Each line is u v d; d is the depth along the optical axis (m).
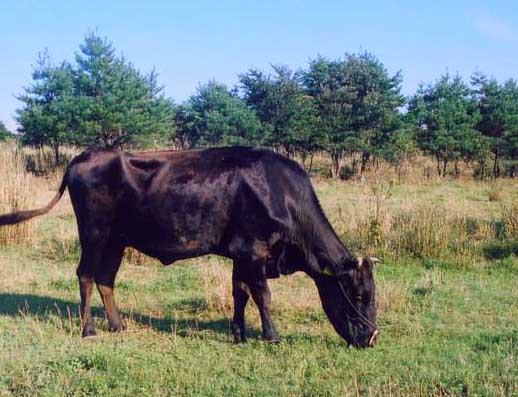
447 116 32.25
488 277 10.48
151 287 9.74
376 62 33.53
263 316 7.10
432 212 13.35
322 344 7.01
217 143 35.31
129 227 7.37
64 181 7.67
